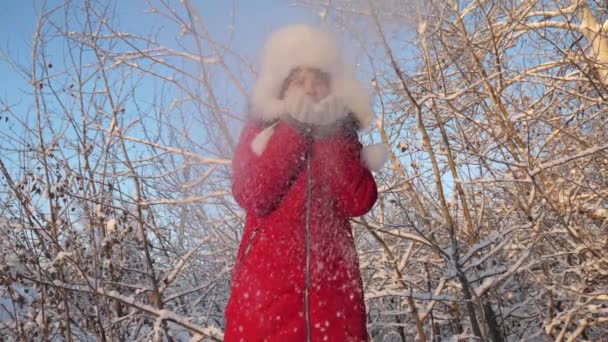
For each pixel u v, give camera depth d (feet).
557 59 17.12
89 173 12.42
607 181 13.94
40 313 11.56
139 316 12.36
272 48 4.57
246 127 4.60
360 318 4.38
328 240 4.33
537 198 12.84
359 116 4.57
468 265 11.30
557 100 15.93
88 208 12.63
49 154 12.26
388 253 11.21
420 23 9.05
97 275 10.96
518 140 12.96
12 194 12.16
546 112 15.66
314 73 4.48
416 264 14.80
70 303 12.65
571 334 11.84
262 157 4.25
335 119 4.29
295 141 4.21
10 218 12.10
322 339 4.15
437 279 14.32
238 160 4.49
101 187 12.95
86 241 13.96
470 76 13.76
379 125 9.59
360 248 14.79
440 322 13.83
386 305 14.96
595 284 13.43
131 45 10.05
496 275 11.91
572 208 12.94
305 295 4.02
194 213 12.75
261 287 4.27
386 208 14.82
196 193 11.86
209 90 6.63
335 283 4.30
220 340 9.83
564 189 14.11
